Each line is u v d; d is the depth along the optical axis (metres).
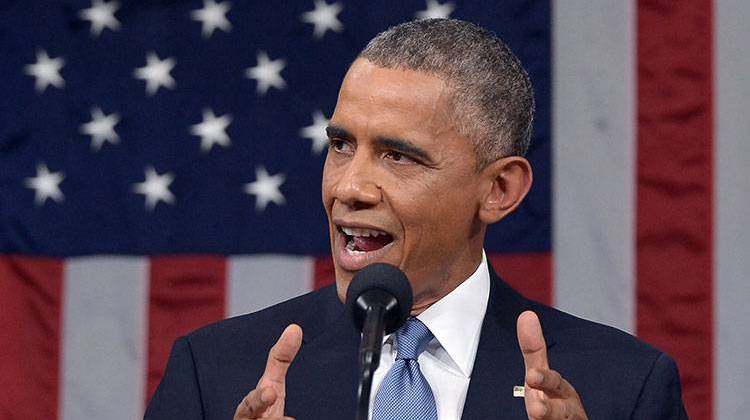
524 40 9.54
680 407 5.34
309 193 9.70
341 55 9.73
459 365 5.14
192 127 9.78
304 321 5.49
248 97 9.78
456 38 5.00
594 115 9.41
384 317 4.20
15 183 9.83
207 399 5.23
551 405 4.33
